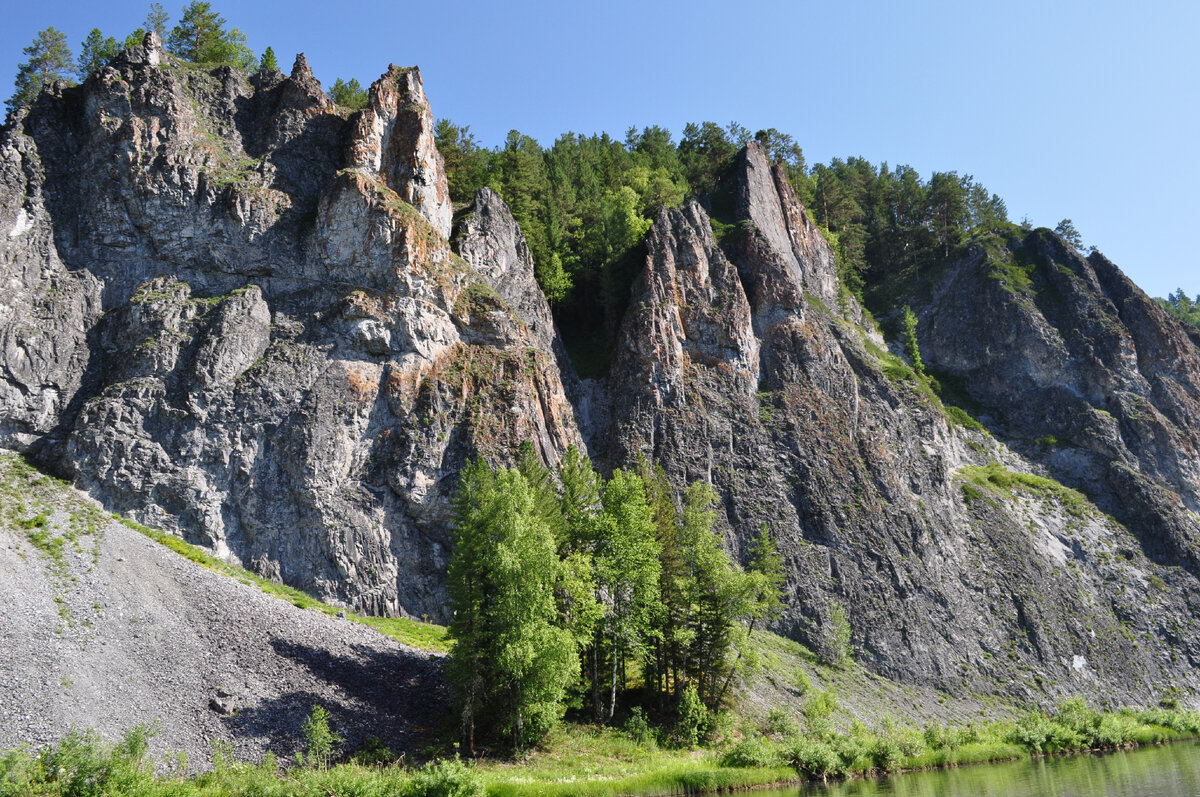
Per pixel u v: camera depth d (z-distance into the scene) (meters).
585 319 102.25
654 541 60.31
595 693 55.69
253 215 77.69
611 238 101.94
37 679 42.47
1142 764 59.81
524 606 49.31
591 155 130.38
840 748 56.03
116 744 39.84
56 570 51.97
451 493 70.88
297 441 69.00
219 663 48.91
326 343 74.00
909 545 85.00
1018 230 135.38
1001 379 117.88
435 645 60.53
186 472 66.31
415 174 84.38
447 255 82.31
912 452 96.62
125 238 76.38
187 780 39.31
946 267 133.38
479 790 41.38
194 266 76.81
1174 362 116.31
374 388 73.06
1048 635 84.25
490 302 81.38
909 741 60.50
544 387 79.44
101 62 101.12
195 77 85.50
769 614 75.94
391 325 75.31
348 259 77.56
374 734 47.38
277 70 90.44
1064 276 124.12
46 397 68.50
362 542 67.19
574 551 60.06
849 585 79.69
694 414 87.00
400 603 66.69
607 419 88.81
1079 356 116.12
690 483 82.56
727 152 131.88
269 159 82.62
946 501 93.81
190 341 71.56
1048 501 101.06
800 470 86.69
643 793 45.03
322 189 83.12
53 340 70.25
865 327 118.44
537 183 113.19
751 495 83.62
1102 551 96.12
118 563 55.16
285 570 65.56
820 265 120.00
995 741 66.81
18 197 74.75
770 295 99.25
